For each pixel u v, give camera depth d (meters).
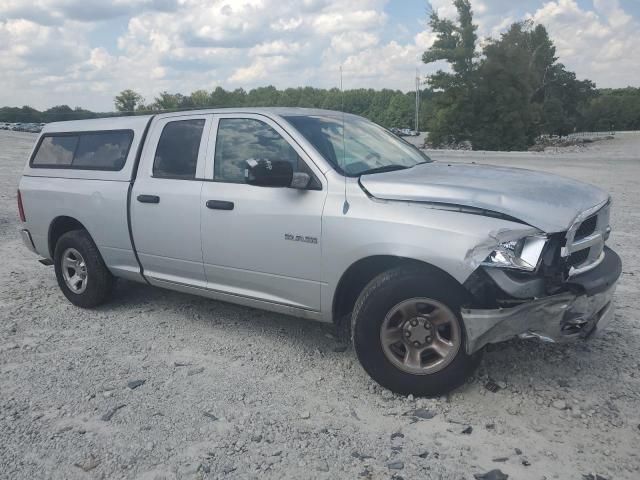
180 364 4.60
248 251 4.61
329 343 4.95
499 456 3.29
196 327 5.40
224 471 3.23
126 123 5.68
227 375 4.39
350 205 4.05
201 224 4.86
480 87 44.72
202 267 4.99
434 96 47.28
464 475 3.14
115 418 3.81
